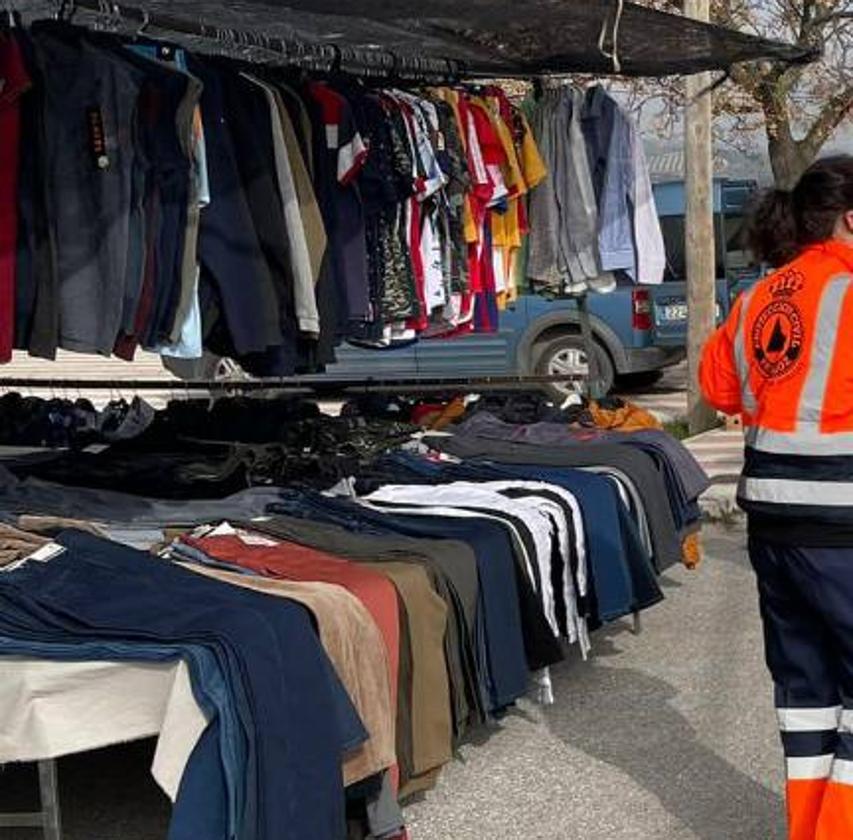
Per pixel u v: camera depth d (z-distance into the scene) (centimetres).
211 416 576
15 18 368
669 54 546
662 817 376
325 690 292
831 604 287
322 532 402
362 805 326
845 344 282
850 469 283
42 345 361
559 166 606
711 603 616
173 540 379
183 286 389
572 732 449
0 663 286
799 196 299
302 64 541
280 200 433
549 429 598
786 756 311
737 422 1079
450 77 595
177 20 446
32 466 484
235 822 263
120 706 284
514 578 421
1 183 350
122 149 364
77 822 380
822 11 1084
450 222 553
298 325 439
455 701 381
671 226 1288
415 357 1316
